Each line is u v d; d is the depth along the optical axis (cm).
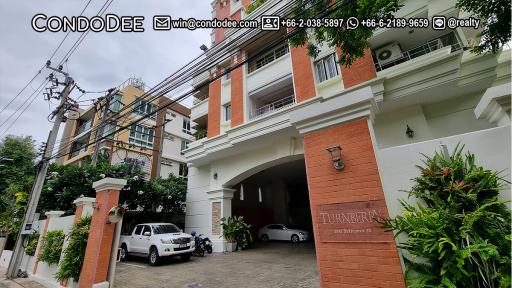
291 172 1697
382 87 767
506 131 309
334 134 402
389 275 310
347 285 336
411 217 298
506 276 236
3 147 1995
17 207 1198
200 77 1497
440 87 720
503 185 286
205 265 885
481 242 255
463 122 749
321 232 375
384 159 371
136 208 1372
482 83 707
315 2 518
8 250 1233
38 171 1027
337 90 905
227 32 1317
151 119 2019
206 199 1338
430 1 775
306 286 567
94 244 595
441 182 308
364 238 338
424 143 351
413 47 904
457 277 259
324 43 984
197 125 1642
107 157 1697
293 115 443
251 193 1819
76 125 2075
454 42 804
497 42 438
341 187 374
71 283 623
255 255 1047
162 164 2027
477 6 419
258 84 1161
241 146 1134
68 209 1174
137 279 722
